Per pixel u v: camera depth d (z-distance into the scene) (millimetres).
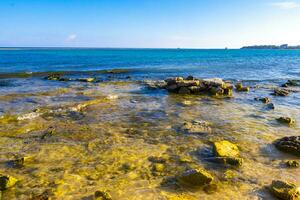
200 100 25703
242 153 12891
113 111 20656
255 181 10242
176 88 30000
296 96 28344
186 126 16641
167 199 8914
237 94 29391
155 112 20516
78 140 14297
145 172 10875
